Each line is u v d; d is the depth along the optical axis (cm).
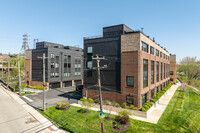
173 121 1848
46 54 4438
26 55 5206
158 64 3522
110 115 2041
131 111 2105
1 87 4816
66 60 5047
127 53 2364
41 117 1991
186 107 2530
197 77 7062
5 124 1769
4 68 7725
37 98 3188
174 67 6172
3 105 2617
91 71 2805
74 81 5419
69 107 2431
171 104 2742
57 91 4122
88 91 2822
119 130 1591
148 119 1919
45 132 1556
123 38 2427
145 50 2623
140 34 2277
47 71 4381
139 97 2219
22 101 2914
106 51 2614
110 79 2558
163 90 3756
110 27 2952
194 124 1786
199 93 4006
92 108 2412
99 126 1686
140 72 2234
